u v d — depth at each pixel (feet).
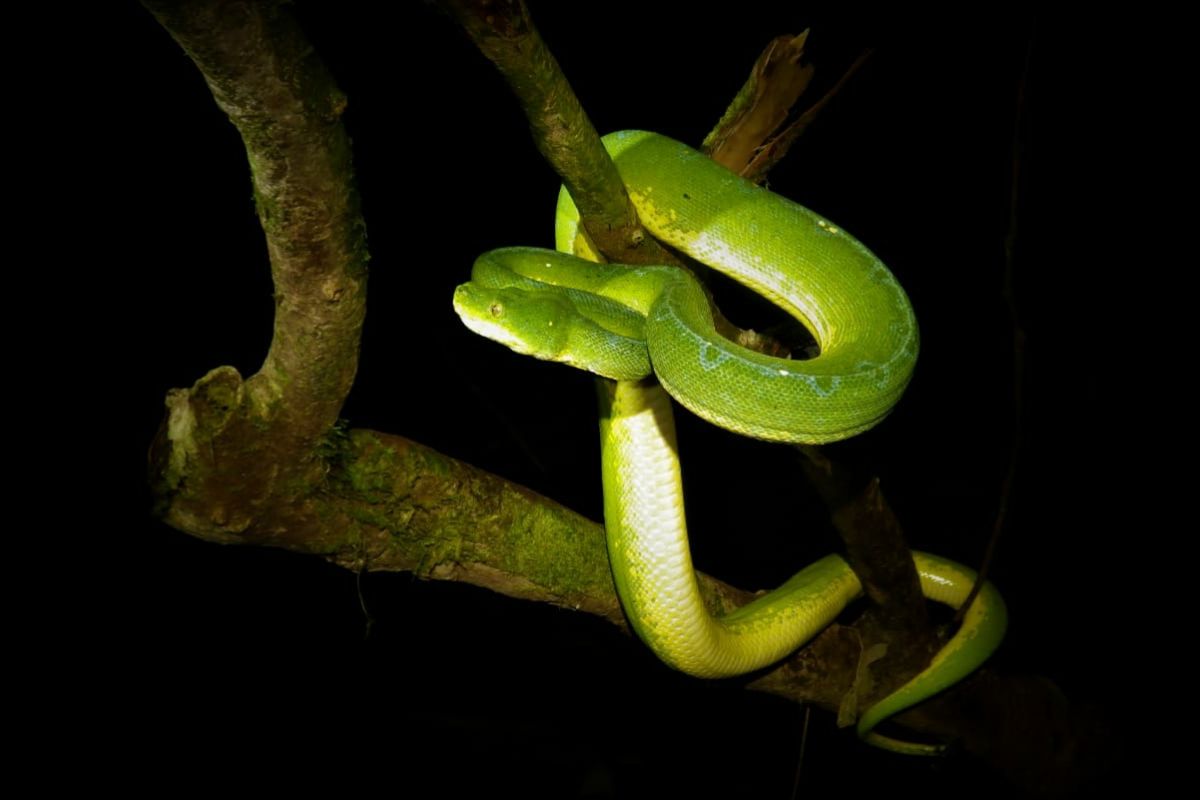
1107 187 4.67
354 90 4.54
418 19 4.46
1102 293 4.76
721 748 4.57
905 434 4.96
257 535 3.43
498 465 4.73
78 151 4.36
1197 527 4.71
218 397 3.31
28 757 4.22
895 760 4.57
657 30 4.68
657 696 4.58
